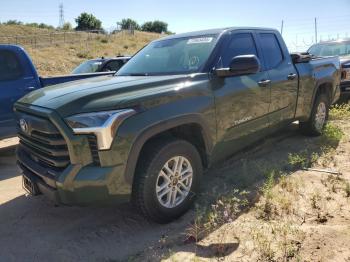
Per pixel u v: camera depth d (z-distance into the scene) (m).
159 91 3.55
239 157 5.60
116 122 3.15
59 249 3.41
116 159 3.18
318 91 6.48
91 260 3.22
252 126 4.68
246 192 4.11
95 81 4.08
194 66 4.18
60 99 3.36
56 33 54.88
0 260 3.28
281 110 5.29
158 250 3.30
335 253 3.11
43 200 4.45
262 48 5.04
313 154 5.58
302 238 3.32
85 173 3.16
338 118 7.88
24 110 3.70
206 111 3.88
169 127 3.51
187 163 3.79
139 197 3.45
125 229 3.69
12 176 5.47
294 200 4.05
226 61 4.37
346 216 3.70
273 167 4.99
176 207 3.72
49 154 3.37
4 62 6.38
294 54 5.76
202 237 3.44
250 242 3.30
